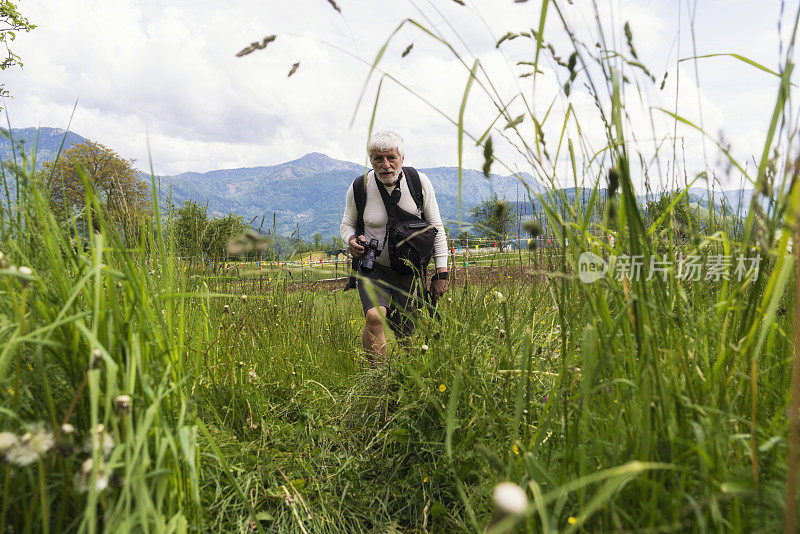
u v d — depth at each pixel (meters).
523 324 1.78
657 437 0.99
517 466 1.27
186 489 1.24
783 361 1.07
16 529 0.98
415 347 2.30
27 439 0.85
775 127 0.90
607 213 1.03
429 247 3.12
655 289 1.14
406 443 1.98
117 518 0.90
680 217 1.35
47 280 1.17
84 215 1.26
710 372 1.07
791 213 0.79
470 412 1.84
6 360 0.91
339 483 1.96
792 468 0.65
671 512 0.90
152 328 1.17
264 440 2.02
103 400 1.05
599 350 1.14
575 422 1.13
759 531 0.78
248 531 1.60
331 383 3.12
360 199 3.30
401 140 3.15
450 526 1.63
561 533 1.06
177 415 1.26
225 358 2.38
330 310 4.12
